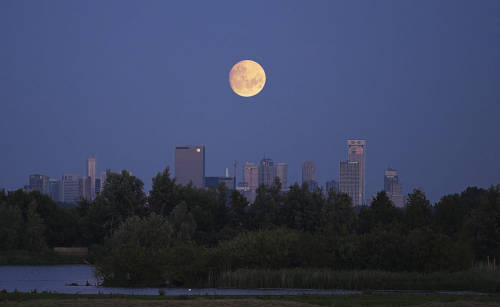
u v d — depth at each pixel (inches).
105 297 3093.0
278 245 4503.0
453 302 2967.5
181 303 2719.0
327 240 4665.4
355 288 3964.1
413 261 4377.5
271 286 4030.5
